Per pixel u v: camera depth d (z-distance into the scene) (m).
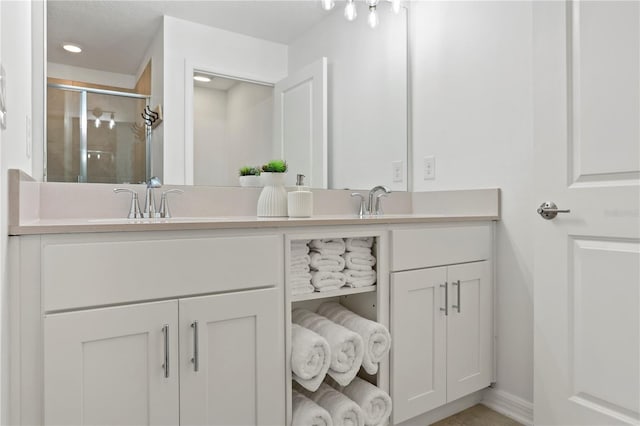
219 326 1.22
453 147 2.15
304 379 1.38
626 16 1.43
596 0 1.51
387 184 2.30
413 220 1.68
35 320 0.98
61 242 1.01
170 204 1.70
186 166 1.75
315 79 2.08
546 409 1.65
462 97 2.10
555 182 1.63
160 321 1.12
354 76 2.20
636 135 1.41
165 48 1.73
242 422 1.26
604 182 1.50
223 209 1.82
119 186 1.62
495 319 1.96
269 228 1.35
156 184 1.61
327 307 1.77
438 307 1.75
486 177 1.99
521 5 1.85
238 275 1.27
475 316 1.88
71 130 1.54
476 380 1.87
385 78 2.29
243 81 1.90
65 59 1.54
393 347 1.61
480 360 1.89
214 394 1.21
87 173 1.57
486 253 1.93
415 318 1.67
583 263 1.55
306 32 2.06
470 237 1.86
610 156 1.47
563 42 1.61
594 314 1.52
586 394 1.54
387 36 2.30
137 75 1.67
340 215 2.10
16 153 1.02
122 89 1.64
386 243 1.62
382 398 1.55
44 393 0.98
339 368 1.44
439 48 2.22
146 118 1.68
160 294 1.13
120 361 1.08
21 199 0.99
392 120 2.32
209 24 1.83
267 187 1.79
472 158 2.05
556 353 1.63
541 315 1.68
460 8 2.11
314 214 2.07
